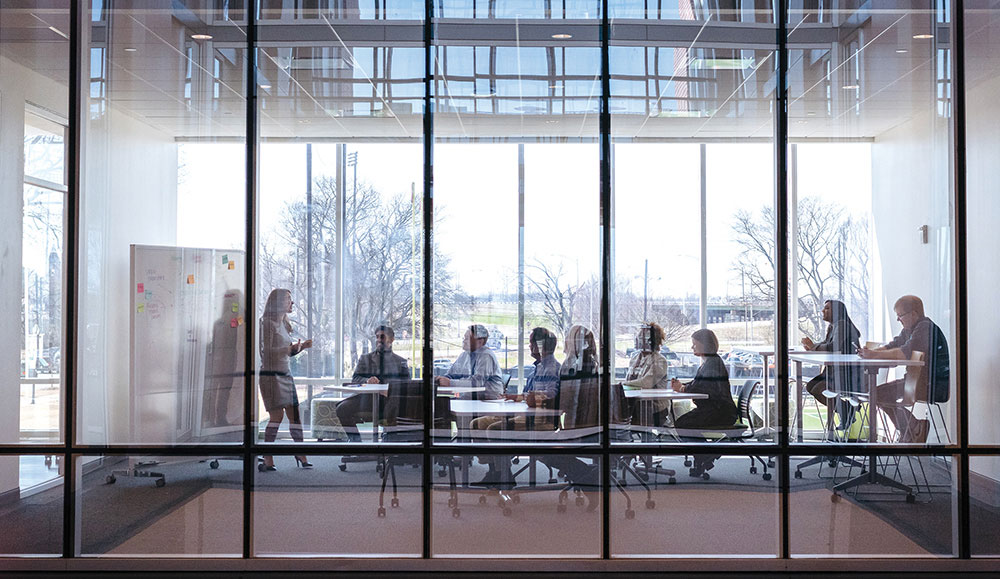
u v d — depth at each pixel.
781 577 5.71
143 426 5.93
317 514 5.87
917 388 5.91
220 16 6.08
